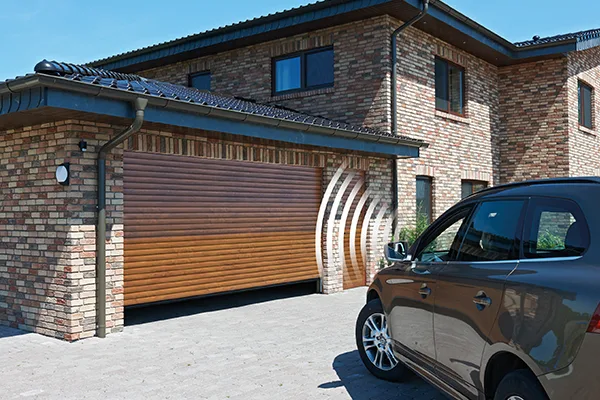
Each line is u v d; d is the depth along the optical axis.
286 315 8.87
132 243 7.91
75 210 7.01
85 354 6.43
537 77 15.97
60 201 7.09
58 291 7.13
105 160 7.26
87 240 7.15
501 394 3.35
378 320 5.70
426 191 13.73
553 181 3.74
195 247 8.78
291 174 10.52
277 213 10.22
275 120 8.34
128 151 7.81
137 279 7.97
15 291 7.68
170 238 8.42
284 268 10.31
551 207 3.52
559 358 2.93
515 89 16.30
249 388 5.26
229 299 10.52
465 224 4.35
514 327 3.29
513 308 3.35
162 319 8.55
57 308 7.16
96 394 5.08
